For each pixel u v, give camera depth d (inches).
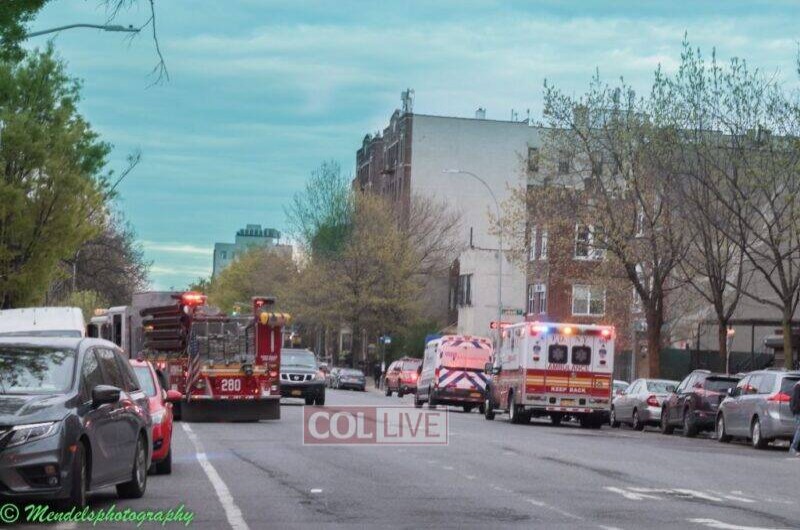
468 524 591.5
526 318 3309.5
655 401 1779.0
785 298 1727.4
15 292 1827.0
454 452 1081.4
